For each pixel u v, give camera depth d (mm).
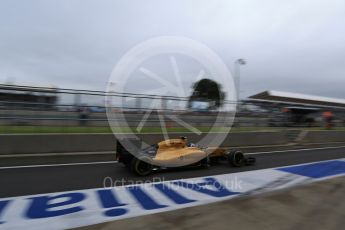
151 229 4105
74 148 11469
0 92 12156
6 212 5270
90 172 8547
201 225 4207
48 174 8148
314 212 4785
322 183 6609
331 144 19422
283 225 4258
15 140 10562
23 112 12242
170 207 5621
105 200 6004
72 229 4207
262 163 10812
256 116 19734
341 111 31156
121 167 9328
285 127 22250
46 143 11031
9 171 8391
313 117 30422
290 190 5984
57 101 12781
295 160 11773
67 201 5906
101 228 4203
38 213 5238
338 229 4215
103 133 12070
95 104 13453
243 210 4773
